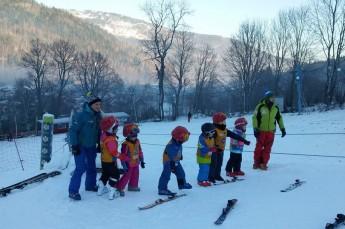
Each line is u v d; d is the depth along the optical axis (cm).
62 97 7256
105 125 847
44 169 1171
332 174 966
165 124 4809
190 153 1500
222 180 962
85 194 890
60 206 819
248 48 6962
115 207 796
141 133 3234
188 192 867
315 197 778
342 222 627
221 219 677
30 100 6900
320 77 6594
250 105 6994
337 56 5500
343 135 1905
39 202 857
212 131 914
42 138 1290
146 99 8362
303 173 1001
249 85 7019
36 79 7325
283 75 7075
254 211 714
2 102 6806
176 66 7269
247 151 1548
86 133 862
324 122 2711
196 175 1041
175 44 7088
